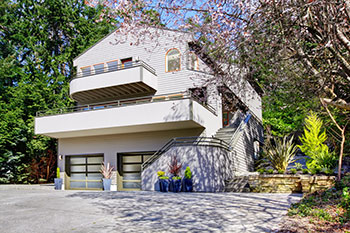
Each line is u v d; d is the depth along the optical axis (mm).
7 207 10195
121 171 18125
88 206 9883
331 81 7746
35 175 22984
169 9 8477
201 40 9750
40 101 25797
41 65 31250
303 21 6973
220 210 8555
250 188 13391
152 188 14641
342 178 9961
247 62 8977
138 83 17297
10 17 30906
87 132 17859
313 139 13734
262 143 23750
